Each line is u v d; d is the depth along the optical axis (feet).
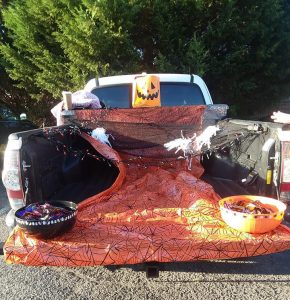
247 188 11.63
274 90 32.01
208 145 13.10
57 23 27.89
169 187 11.11
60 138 12.18
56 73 28.60
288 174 10.02
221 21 27.66
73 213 8.68
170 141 13.65
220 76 29.63
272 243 8.48
